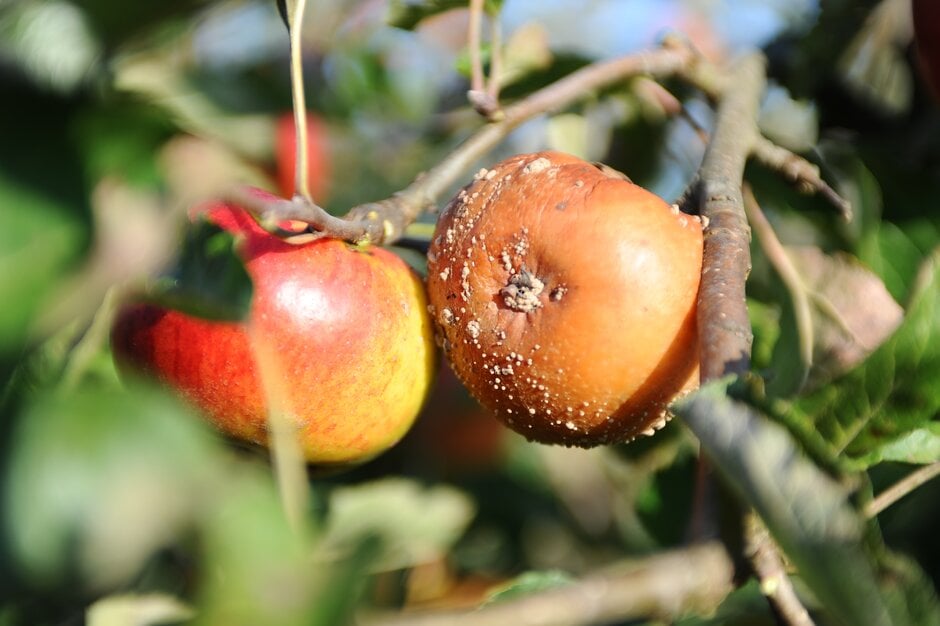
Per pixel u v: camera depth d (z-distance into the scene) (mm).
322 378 475
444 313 482
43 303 297
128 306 470
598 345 453
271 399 369
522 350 464
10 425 297
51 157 301
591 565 721
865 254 558
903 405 452
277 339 468
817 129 624
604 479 751
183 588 369
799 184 524
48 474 288
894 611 385
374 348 481
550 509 746
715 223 460
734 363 416
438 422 729
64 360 421
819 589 392
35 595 287
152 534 297
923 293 447
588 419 466
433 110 792
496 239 469
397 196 497
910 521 565
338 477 666
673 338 452
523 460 755
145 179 327
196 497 305
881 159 565
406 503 601
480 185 483
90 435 297
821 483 385
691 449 579
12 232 295
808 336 549
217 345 465
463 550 705
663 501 574
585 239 454
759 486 387
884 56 619
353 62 773
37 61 320
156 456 302
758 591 521
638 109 636
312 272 474
